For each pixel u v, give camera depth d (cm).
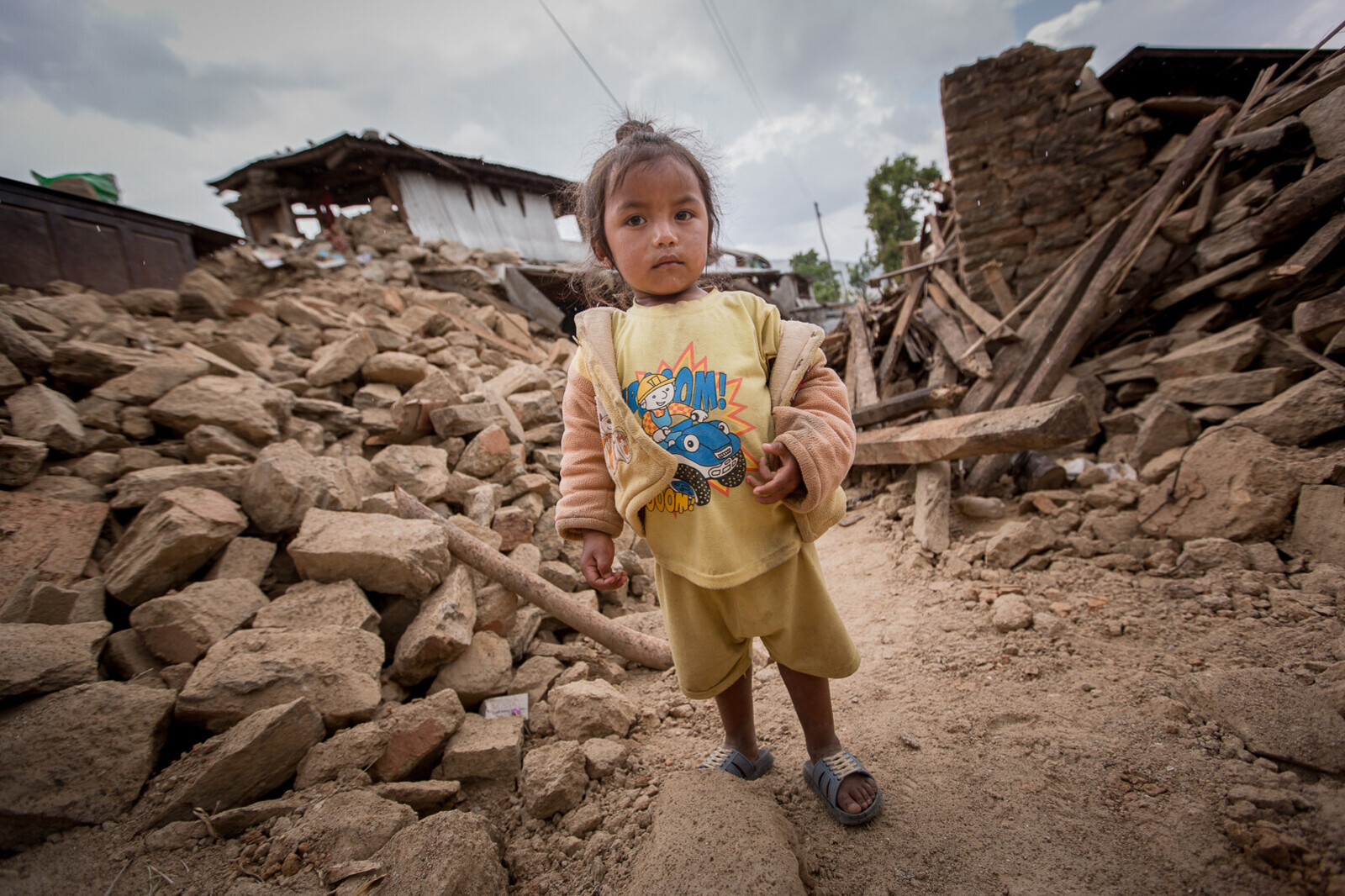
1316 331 314
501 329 877
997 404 442
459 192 1302
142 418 314
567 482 152
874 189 2783
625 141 148
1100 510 301
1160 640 215
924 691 207
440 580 243
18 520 225
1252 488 257
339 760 168
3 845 139
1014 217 538
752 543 135
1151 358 419
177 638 194
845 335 624
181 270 651
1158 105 499
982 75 533
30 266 541
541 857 152
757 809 141
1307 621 205
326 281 873
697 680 151
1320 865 120
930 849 142
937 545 323
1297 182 382
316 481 265
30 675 162
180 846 142
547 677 225
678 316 141
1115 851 134
